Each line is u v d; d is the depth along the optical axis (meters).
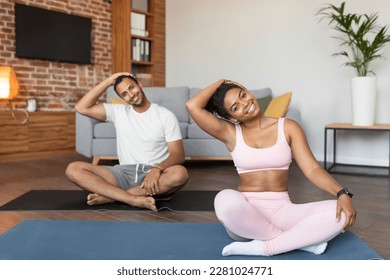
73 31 5.15
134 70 6.07
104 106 2.47
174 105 4.64
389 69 4.03
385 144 4.11
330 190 1.42
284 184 1.58
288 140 1.53
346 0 4.28
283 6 4.77
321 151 4.52
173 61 5.96
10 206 2.32
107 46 5.64
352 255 1.47
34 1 4.79
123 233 1.79
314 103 4.56
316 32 4.51
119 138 2.50
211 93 1.57
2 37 4.53
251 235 1.50
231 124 1.60
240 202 1.42
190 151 4.00
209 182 3.15
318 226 1.38
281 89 4.83
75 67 5.27
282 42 4.80
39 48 4.81
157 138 2.42
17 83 4.41
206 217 2.11
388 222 2.05
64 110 5.14
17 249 1.58
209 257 1.49
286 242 1.43
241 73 5.21
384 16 4.04
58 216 2.12
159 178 2.30
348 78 4.30
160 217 2.12
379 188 2.97
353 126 3.68
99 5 5.50
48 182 3.12
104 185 2.29
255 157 1.53
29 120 4.44
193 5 5.68
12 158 4.35
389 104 4.04
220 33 5.40
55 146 4.72
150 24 5.91
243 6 5.14
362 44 3.74
